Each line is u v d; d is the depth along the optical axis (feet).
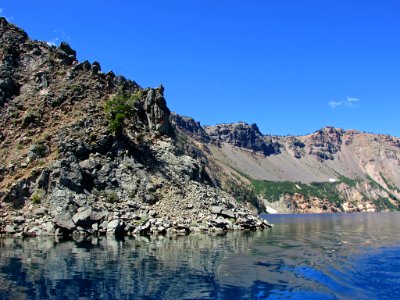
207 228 224.53
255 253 147.23
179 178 272.72
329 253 155.63
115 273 102.94
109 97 289.94
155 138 303.68
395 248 176.76
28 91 282.36
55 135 239.71
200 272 106.93
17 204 201.05
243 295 85.25
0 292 83.61
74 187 208.03
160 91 333.01
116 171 234.99
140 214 214.28
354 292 90.43
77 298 80.18
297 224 451.53
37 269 106.93
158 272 105.40
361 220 624.18
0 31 316.60
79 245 155.12
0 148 238.27
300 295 86.48
